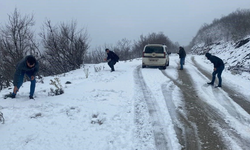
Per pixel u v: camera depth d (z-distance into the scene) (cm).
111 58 1209
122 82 901
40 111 514
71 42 1623
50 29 1566
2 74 1272
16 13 1382
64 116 494
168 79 987
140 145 395
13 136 389
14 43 1363
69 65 1641
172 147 394
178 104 627
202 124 493
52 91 685
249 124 494
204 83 920
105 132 432
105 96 673
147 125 479
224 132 454
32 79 606
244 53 1463
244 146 399
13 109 522
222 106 615
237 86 860
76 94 686
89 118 494
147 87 822
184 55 1323
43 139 387
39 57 1510
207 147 396
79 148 370
